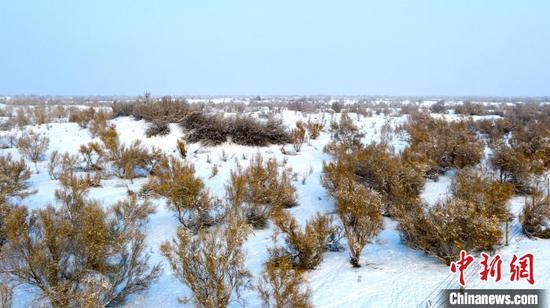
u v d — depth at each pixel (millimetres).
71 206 6520
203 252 4449
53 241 4641
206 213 7449
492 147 12867
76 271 4672
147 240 6902
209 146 15750
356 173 9781
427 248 6133
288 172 10859
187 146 15781
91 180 10578
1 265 4523
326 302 4793
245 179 7895
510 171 10164
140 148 12586
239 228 5035
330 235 6594
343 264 5988
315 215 8031
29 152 13469
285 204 8812
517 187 10039
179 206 7402
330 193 9219
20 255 4535
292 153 14922
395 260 6129
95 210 5234
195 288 4301
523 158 10195
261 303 4668
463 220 5922
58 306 4234
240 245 4887
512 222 7684
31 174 11125
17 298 4875
